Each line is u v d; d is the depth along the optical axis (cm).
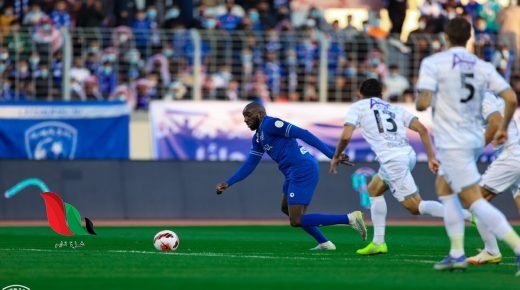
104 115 5419
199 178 5112
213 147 5488
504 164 2869
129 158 5466
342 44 5672
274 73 5616
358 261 2733
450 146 2316
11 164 4959
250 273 2370
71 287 2106
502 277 2300
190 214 5062
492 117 2645
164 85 5578
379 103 3056
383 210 3045
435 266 2438
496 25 6150
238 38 5588
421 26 5878
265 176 5153
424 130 3017
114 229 4322
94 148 5403
